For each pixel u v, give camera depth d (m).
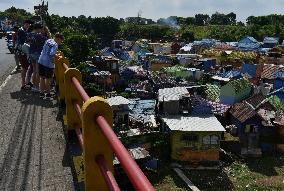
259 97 40.03
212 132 28.11
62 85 5.38
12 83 8.80
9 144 4.42
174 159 28.31
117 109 31.55
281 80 48.47
